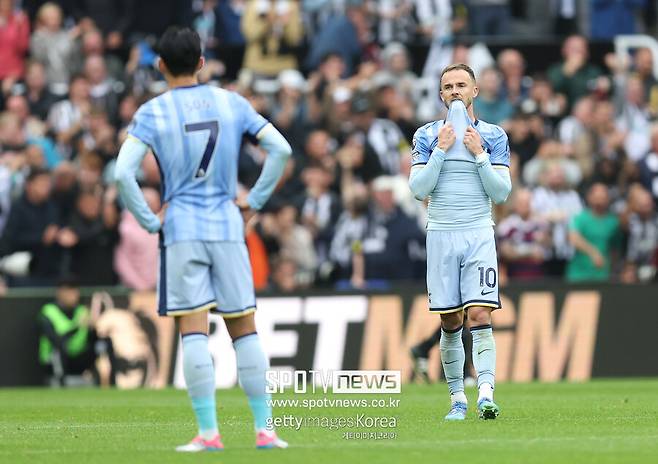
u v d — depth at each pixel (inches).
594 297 2440.9
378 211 2628.0
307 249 2645.2
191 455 1006.4
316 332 2399.1
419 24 3272.6
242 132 1060.5
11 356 2384.4
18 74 3078.2
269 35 3137.3
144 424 1401.3
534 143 2920.8
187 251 1028.5
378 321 2396.7
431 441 1123.3
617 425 1282.0
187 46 1055.0
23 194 2568.9
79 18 3216.0
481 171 1295.5
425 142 1331.2
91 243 2559.1
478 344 1320.1
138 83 2989.7
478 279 1305.4
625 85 3196.4
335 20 3112.7
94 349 2400.3
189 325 1040.8
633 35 3452.3
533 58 3280.0
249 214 1071.6
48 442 1180.5
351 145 2844.5
